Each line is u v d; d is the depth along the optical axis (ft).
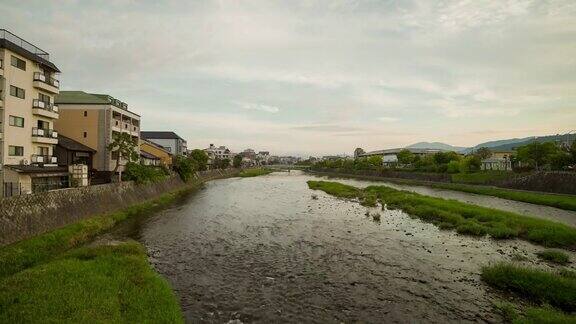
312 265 63.93
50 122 117.19
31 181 100.32
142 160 186.09
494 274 54.54
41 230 77.20
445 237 84.99
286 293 51.24
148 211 122.83
